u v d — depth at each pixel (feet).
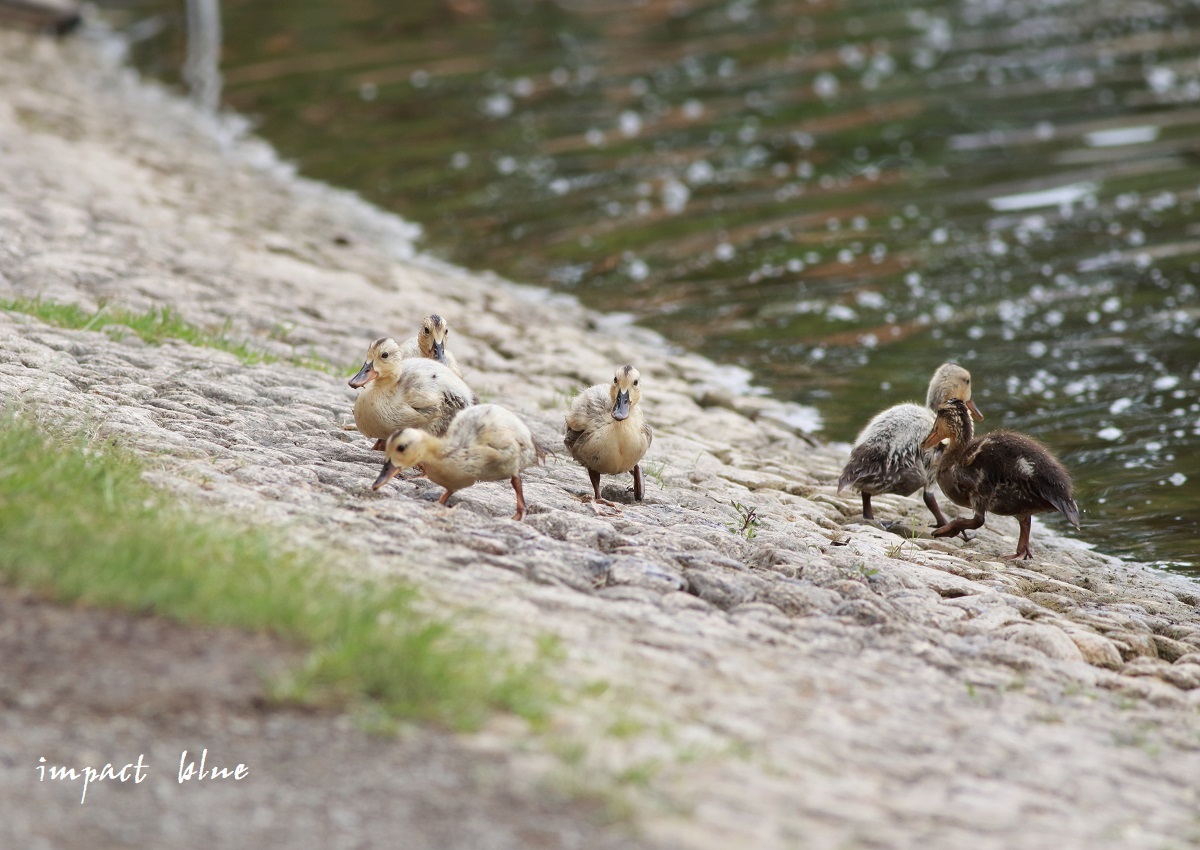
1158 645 38.68
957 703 31.04
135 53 140.36
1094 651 36.55
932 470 49.11
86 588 28.50
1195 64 126.62
